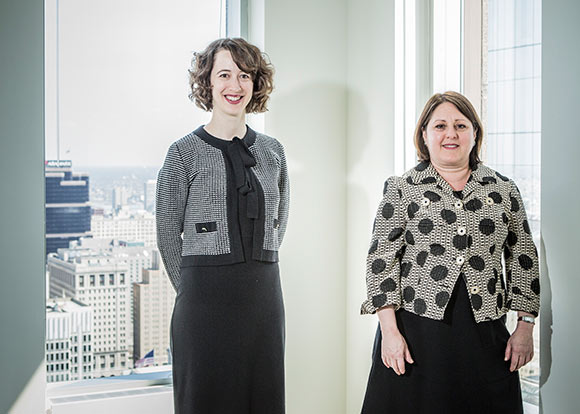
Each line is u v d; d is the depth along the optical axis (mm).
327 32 3133
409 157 2840
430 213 2199
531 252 2168
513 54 2461
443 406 2131
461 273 2137
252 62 2537
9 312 2678
